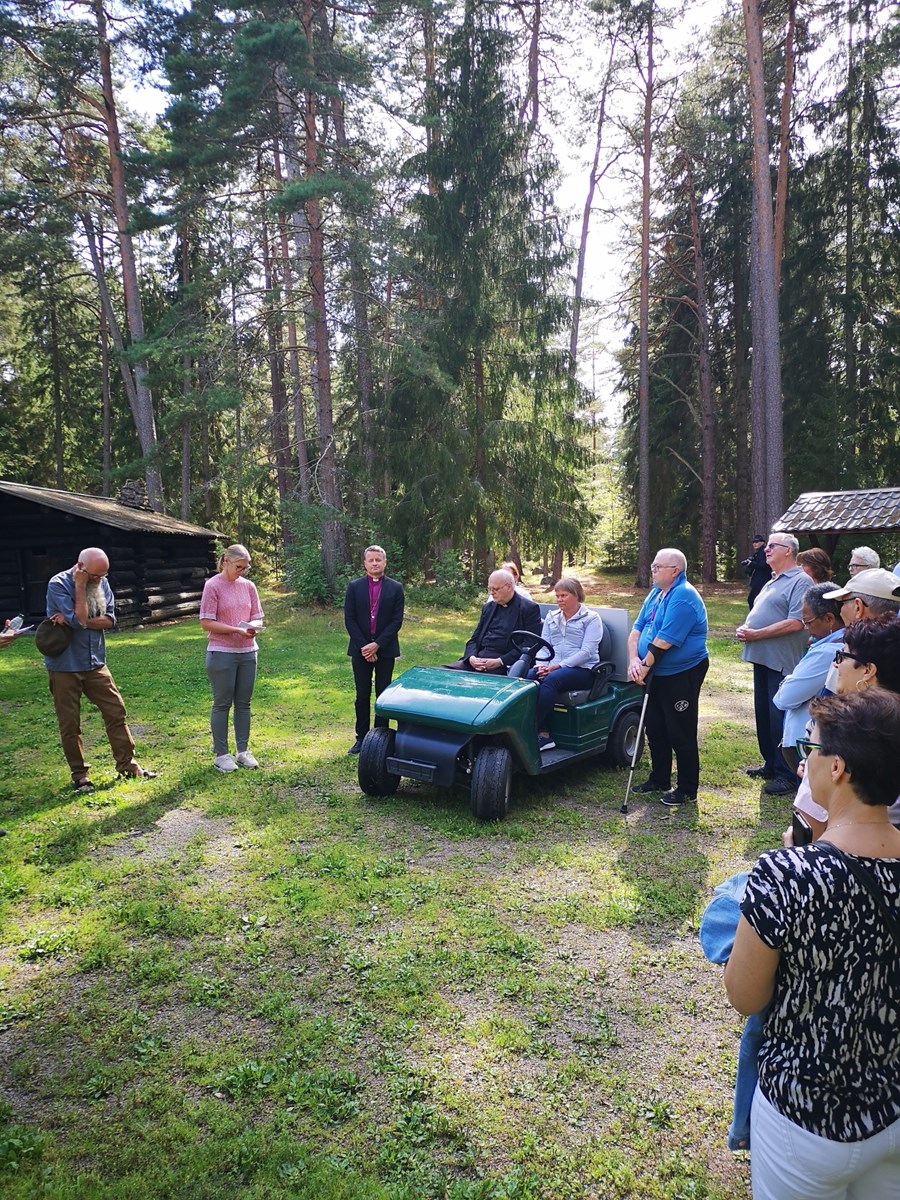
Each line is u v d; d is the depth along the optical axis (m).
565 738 6.13
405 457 20.50
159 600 17.36
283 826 5.32
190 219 24.27
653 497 30.02
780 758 6.21
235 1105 2.74
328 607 18.00
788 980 1.53
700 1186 2.38
